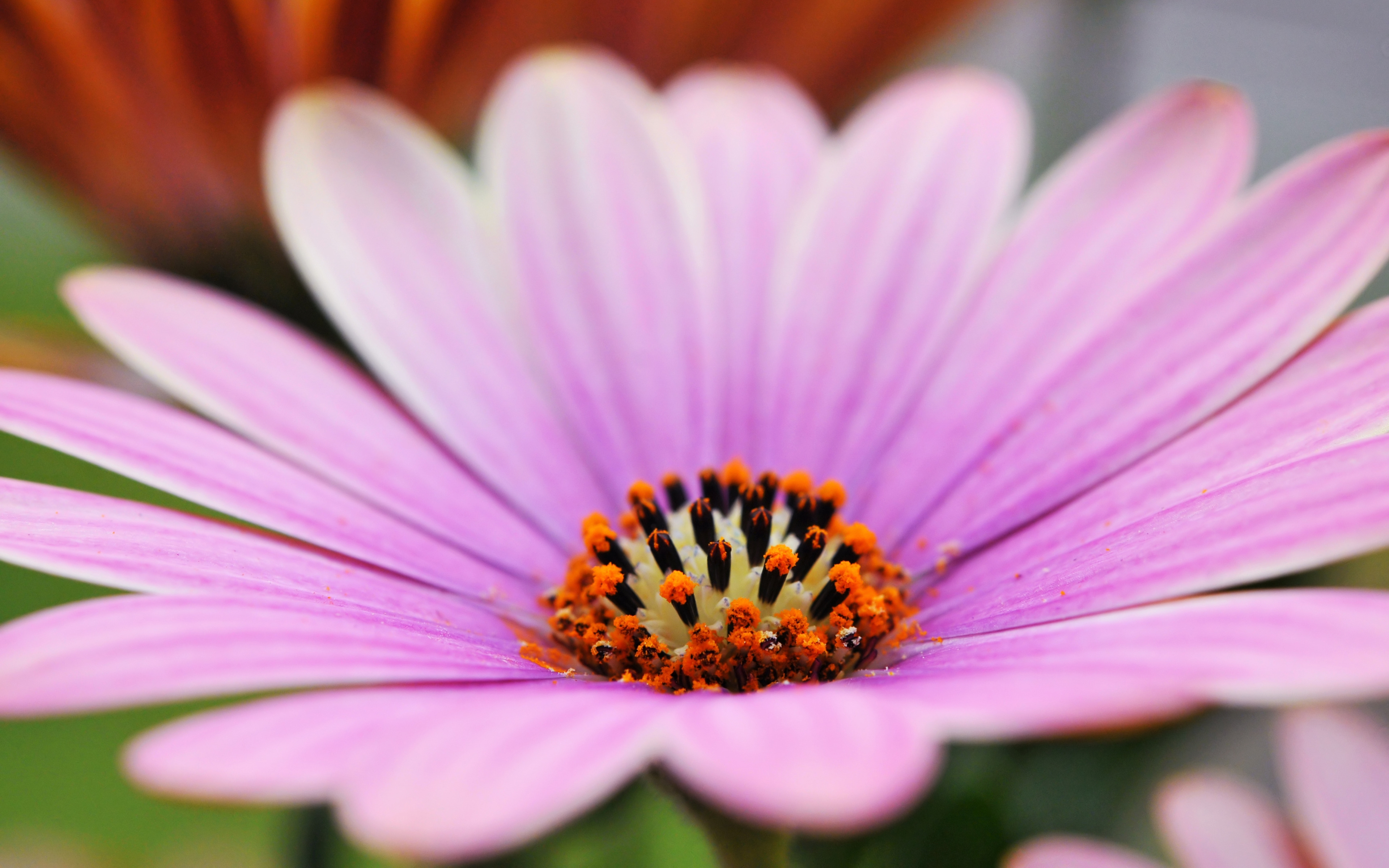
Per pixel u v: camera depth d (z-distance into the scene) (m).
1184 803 0.12
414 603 0.12
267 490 0.12
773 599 0.12
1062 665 0.11
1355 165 0.12
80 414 0.12
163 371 0.12
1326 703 0.12
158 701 0.11
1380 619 0.11
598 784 0.10
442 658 0.11
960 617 0.12
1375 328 0.12
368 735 0.11
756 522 0.12
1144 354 0.12
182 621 0.11
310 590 0.12
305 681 0.11
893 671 0.12
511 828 0.10
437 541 0.12
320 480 0.12
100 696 0.11
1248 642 0.11
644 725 0.11
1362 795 0.12
